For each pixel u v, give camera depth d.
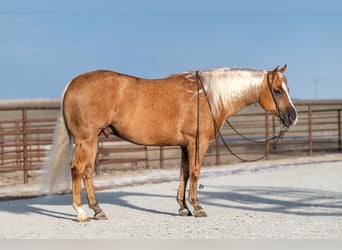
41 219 8.98
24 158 14.52
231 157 21.64
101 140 16.67
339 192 12.02
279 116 9.09
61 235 7.56
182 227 8.09
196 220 8.70
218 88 8.84
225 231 7.73
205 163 19.55
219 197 11.39
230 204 10.44
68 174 8.71
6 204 10.84
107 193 12.31
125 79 8.52
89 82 8.37
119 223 8.50
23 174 15.95
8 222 8.71
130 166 19.02
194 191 8.96
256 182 14.06
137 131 8.55
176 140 8.79
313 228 7.89
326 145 25.94
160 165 17.86
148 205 10.48
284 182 13.97
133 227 8.14
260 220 8.62
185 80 8.81
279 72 9.02
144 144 8.73
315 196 11.42
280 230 7.75
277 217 8.90
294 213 9.30
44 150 15.84
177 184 14.02
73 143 8.77
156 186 13.64
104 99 8.31
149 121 8.53
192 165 8.82
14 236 7.53
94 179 15.10
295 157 20.86
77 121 8.38
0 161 18.22
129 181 14.60
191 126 8.70
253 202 10.67
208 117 8.77
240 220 8.64
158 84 8.69
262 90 9.03
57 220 8.88
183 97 8.67
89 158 8.57
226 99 8.93
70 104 8.41
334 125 38.28
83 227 8.18
